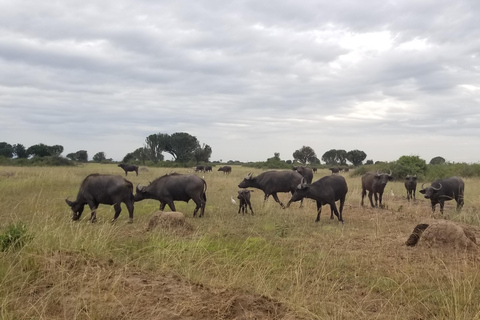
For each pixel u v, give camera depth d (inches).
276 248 363.9
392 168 1314.0
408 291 258.4
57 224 390.0
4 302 205.8
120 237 377.4
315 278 280.4
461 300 233.6
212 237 406.3
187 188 550.3
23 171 1214.3
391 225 499.2
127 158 3420.3
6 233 304.8
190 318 201.0
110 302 213.2
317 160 3806.6
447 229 359.9
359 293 259.0
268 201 671.8
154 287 239.6
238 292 235.8
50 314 205.0
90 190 490.9
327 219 550.0
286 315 207.9
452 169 1381.6
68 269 257.3
